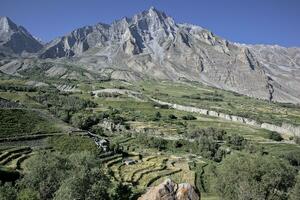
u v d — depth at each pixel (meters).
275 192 109.44
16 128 194.75
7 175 119.56
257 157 116.75
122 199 108.81
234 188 111.19
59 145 186.00
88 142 193.50
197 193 58.38
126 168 179.25
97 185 87.75
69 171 97.94
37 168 96.62
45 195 93.00
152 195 57.34
